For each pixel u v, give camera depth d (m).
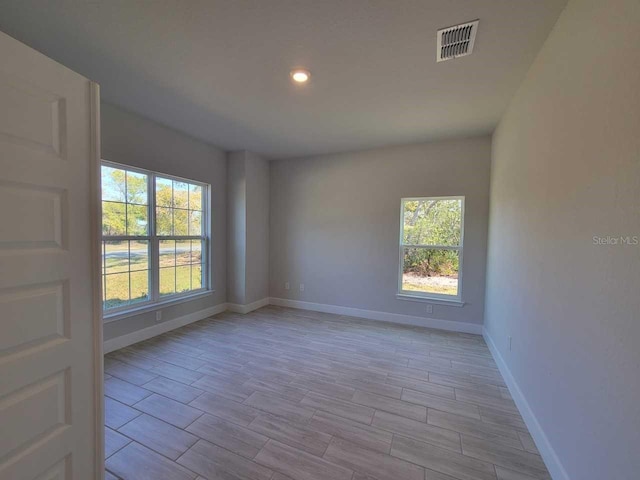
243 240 4.41
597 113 1.20
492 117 2.96
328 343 3.30
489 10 1.53
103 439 1.12
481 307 3.66
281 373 2.59
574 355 1.35
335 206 4.48
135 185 3.22
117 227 3.04
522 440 1.78
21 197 0.86
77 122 1.02
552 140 1.65
